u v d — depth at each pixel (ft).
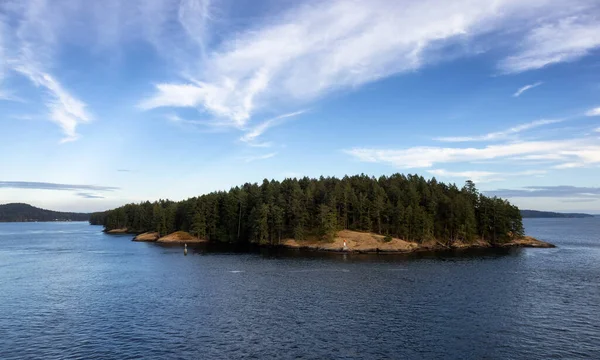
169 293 191.62
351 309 160.76
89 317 149.07
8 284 216.33
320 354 111.86
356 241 418.51
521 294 188.24
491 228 480.23
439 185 555.28
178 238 546.67
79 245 490.49
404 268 278.26
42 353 112.98
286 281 224.94
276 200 497.05
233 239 519.19
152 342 121.60
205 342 121.49
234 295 187.11
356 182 551.59
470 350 115.44
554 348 117.19
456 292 192.95
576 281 223.10
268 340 123.24
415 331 132.26
